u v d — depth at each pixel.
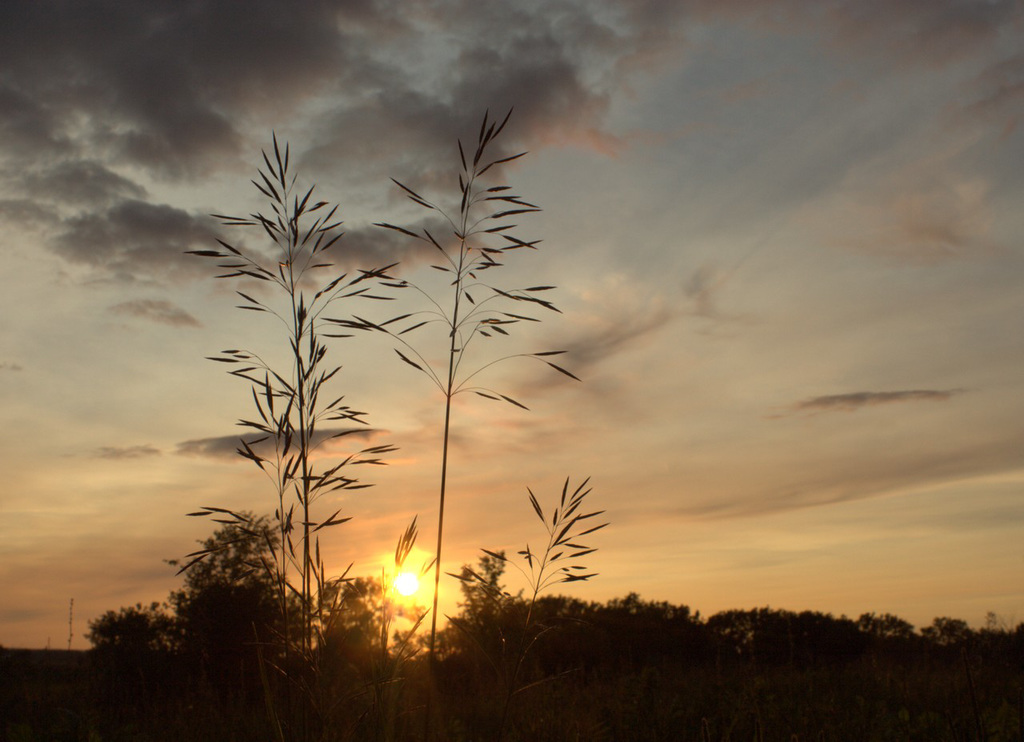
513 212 2.94
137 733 4.40
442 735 3.86
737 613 13.47
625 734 4.89
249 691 6.24
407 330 2.87
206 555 2.54
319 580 2.54
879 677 7.10
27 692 6.28
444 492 2.72
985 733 3.30
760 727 4.06
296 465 2.57
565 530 2.64
